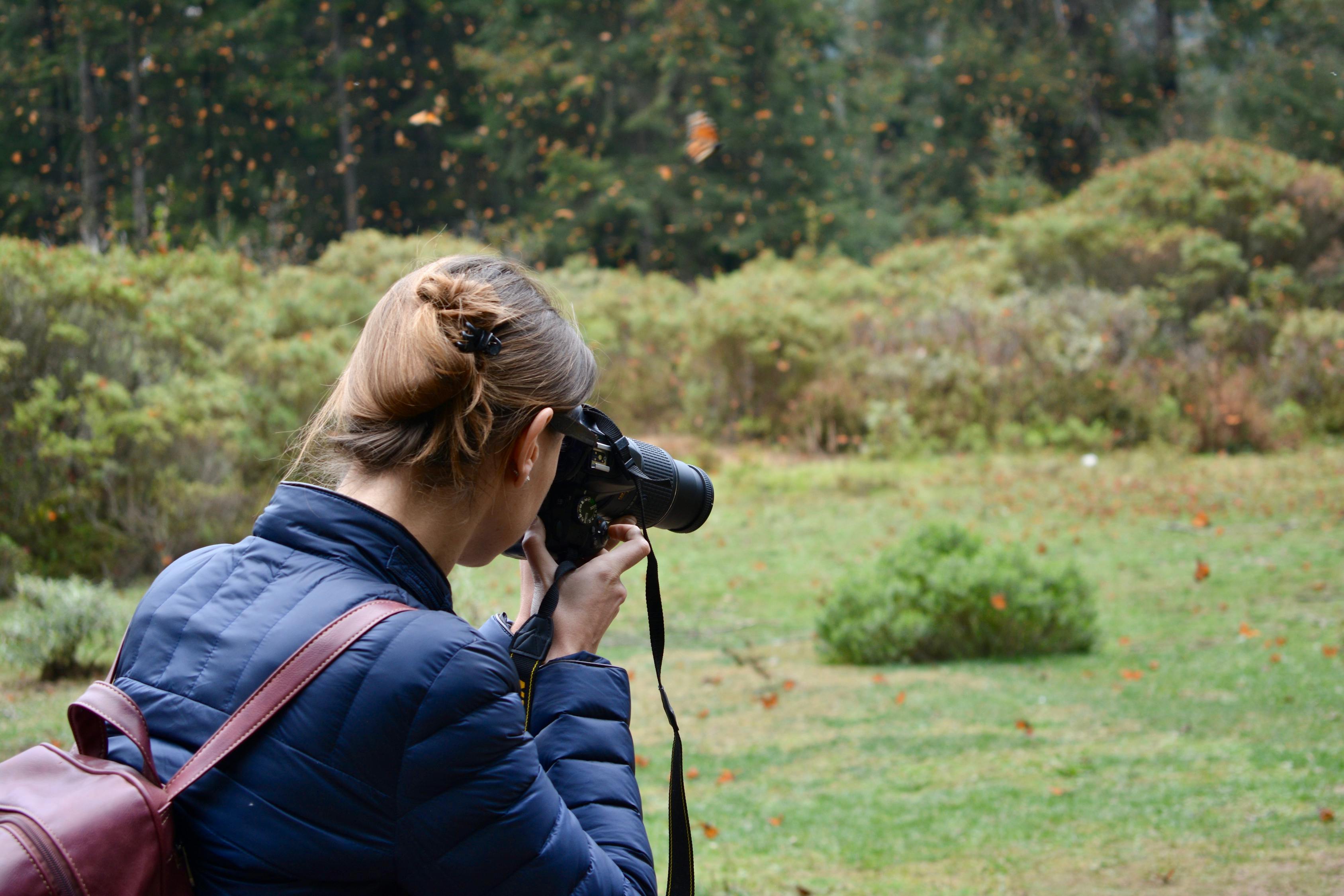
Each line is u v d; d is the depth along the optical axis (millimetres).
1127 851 3568
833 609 7152
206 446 9289
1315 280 19578
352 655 862
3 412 8906
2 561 8289
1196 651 6613
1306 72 32688
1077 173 36688
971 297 18188
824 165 33062
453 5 32562
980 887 3346
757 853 3826
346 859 842
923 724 5402
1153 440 15672
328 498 939
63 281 9156
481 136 30422
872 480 14344
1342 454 14766
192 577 965
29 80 26969
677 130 30562
